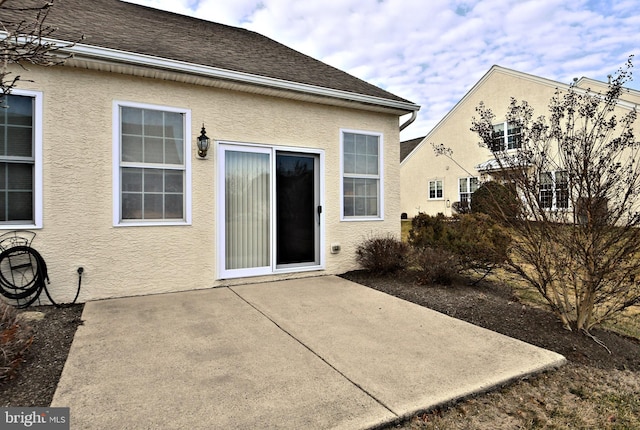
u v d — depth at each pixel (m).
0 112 4.41
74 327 3.78
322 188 6.69
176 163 5.41
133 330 3.71
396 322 4.09
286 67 6.81
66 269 4.70
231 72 5.34
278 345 3.37
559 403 2.58
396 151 7.58
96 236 4.86
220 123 5.71
